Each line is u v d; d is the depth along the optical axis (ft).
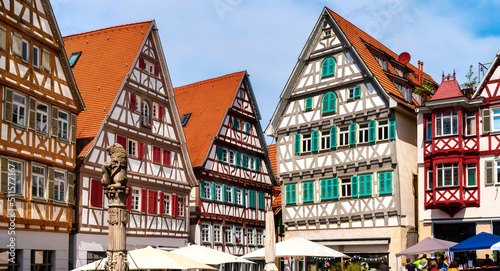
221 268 128.26
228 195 133.18
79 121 101.19
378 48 118.42
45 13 88.53
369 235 105.50
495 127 94.22
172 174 117.19
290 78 119.24
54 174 88.02
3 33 79.20
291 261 119.65
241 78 138.82
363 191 107.34
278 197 144.66
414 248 82.33
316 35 116.98
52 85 88.94
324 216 112.06
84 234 94.32
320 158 114.42
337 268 86.17
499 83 94.38
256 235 141.49
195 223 123.24
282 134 121.29
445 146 95.81
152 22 112.57
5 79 78.64
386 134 105.81
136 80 108.27
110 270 48.39
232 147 135.44
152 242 109.29
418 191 101.24
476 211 93.91
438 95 97.45
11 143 79.36
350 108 110.93
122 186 49.65
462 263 94.43
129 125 105.70
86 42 116.57
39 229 83.82
